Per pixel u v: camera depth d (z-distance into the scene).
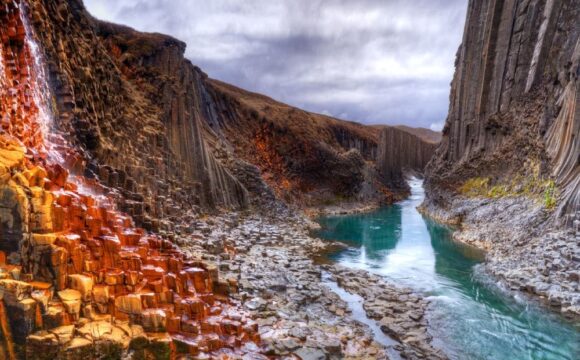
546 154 36.31
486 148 54.31
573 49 39.91
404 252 36.62
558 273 23.58
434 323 19.73
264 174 63.16
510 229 34.69
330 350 15.30
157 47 43.53
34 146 16.00
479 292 24.47
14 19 16.31
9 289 9.59
